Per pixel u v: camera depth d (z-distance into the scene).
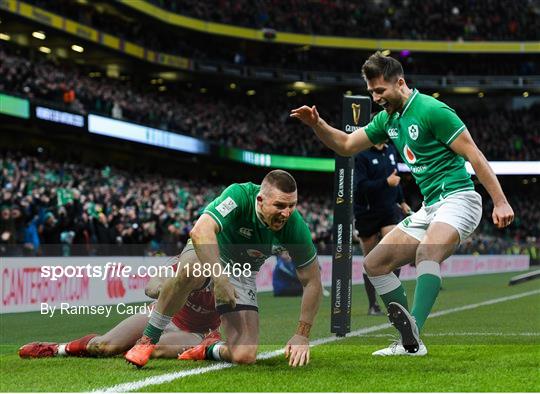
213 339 10.90
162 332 10.41
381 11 98.38
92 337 11.00
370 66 10.73
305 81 92.88
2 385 8.62
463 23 97.94
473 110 103.25
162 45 86.00
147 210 39.84
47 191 34.44
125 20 80.44
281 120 94.81
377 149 17.61
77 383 8.70
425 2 100.94
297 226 9.99
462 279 30.48
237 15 89.38
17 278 18.92
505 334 13.64
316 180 97.38
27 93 53.38
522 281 27.59
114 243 32.47
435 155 10.75
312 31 93.56
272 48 96.75
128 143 66.50
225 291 9.21
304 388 8.16
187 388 8.28
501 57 101.31
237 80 90.81
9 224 29.06
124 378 9.05
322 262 27.62
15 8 60.19
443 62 101.50
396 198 18.31
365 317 16.17
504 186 96.50
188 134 74.12
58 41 70.06
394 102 10.85
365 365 9.84
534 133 95.38
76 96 60.12
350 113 13.09
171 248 27.20
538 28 97.62
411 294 14.32
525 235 81.25
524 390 7.89
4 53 57.53
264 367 9.89
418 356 10.69
